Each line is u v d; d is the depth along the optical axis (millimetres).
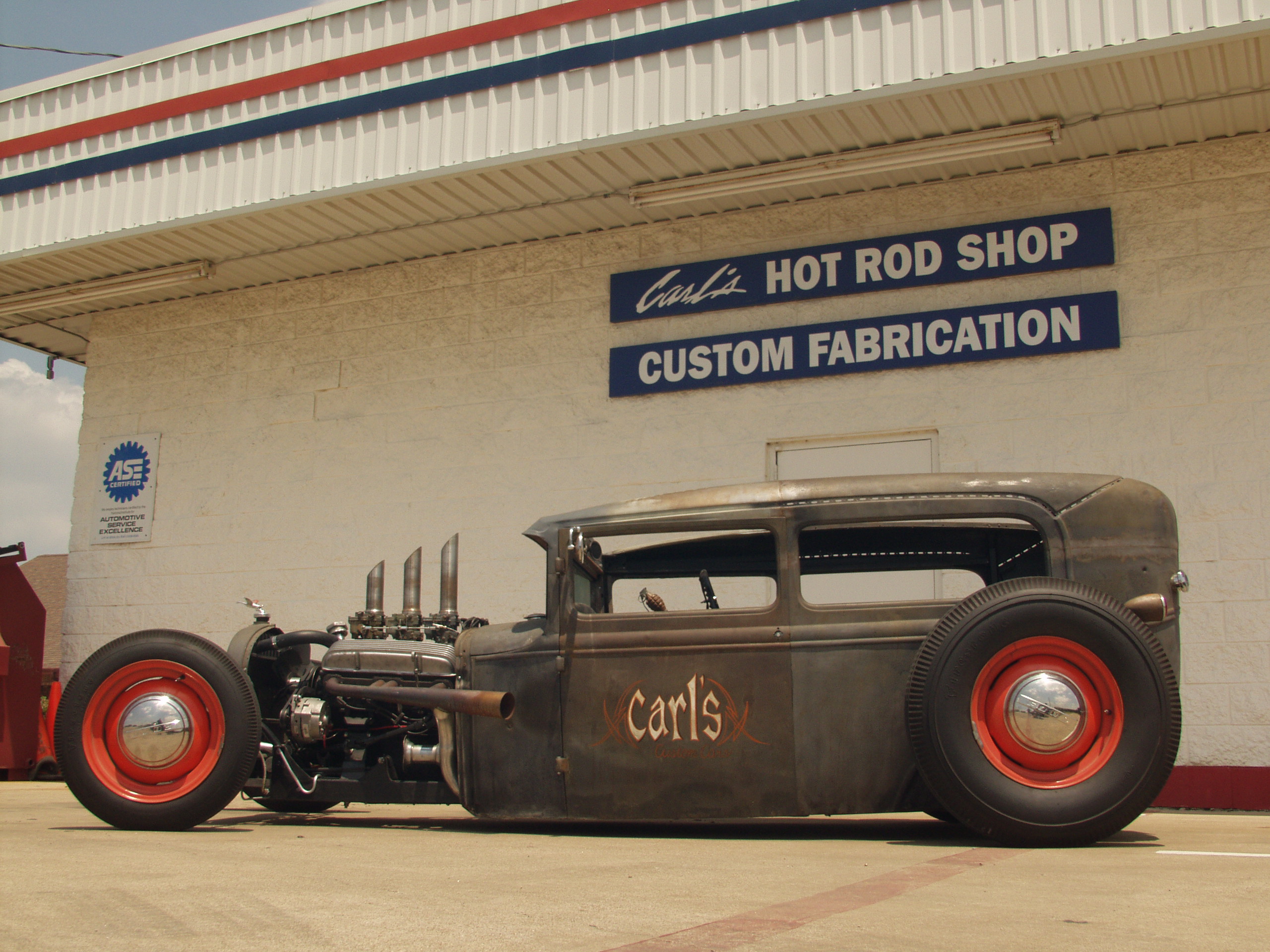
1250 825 4797
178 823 3971
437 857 3230
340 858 3215
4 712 8172
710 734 3678
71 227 8086
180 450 9031
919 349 6883
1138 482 3709
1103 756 3330
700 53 6379
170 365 9203
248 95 7617
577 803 3779
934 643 3438
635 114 6469
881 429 6910
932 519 3682
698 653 3744
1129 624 3354
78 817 4738
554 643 3908
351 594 8234
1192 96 5961
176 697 4035
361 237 7992
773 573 4098
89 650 9023
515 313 8062
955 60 5816
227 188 7578
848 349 7043
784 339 7223
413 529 8102
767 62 6223
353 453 8414
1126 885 2617
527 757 3873
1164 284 6434
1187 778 5953
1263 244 6266
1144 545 3613
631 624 3834
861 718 3584
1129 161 6613
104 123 8094
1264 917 2225
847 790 3557
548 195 7285
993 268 6793
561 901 2430
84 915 2283
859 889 2564
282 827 4266
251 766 4012
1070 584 3420
